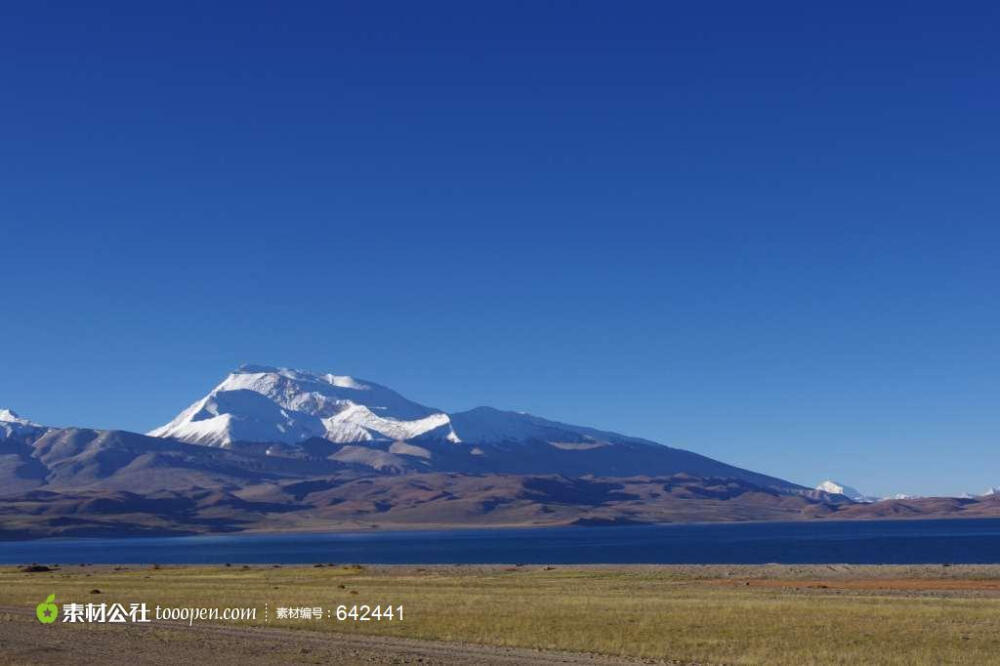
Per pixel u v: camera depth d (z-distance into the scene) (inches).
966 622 2073.1
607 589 3307.1
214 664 1641.2
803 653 1675.7
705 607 2455.7
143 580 4160.9
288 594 3075.8
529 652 1759.4
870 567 4365.2
